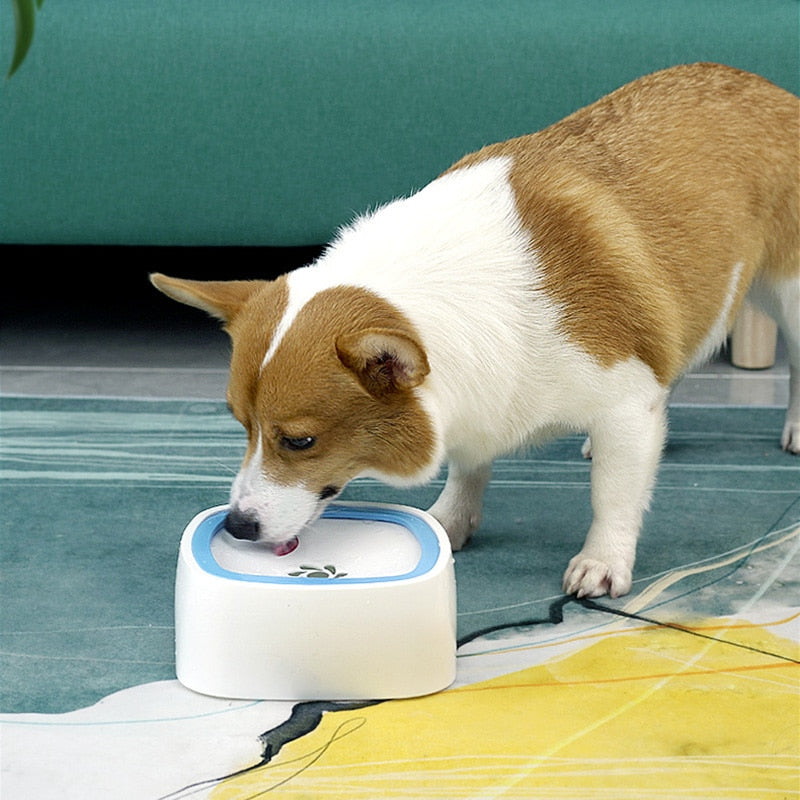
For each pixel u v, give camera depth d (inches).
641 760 71.3
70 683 80.2
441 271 83.7
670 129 97.0
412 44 132.7
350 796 68.0
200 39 132.1
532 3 134.6
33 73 132.4
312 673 77.3
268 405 77.8
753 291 111.4
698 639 86.1
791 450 121.2
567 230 86.9
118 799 67.9
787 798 67.6
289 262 179.6
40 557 98.3
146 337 158.1
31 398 135.0
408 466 82.4
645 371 90.1
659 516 107.2
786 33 132.1
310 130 135.0
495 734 74.1
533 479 116.3
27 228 138.3
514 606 91.4
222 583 76.7
